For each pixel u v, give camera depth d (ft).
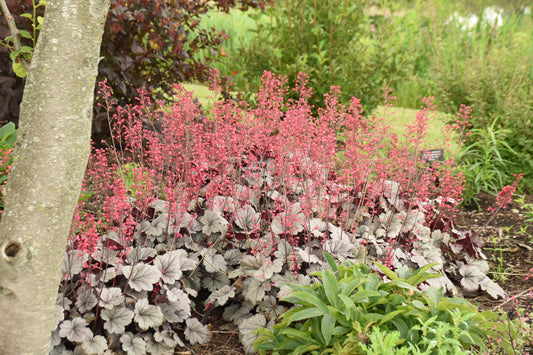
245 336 9.31
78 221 8.96
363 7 22.58
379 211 12.74
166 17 16.56
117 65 16.90
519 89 19.24
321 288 8.31
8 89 15.80
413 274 8.59
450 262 12.25
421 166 12.41
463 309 7.68
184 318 9.48
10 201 5.79
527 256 13.32
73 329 8.23
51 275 5.95
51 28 5.75
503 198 12.05
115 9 15.31
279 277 9.83
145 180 11.87
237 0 19.03
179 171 11.87
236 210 10.93
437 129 22.17
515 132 17.75
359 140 11.64
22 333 5.85
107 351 8.36
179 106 11.75
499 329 8.03
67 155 5.82
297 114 11.64
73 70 5.77
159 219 11.12
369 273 8.81
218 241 11.25
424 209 12.62
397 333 6.61
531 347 8.74
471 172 17.75
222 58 29.99
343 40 21.88
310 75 21.36
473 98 19.66
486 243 14.24
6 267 5.68
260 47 22.62
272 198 12.21
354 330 7.43
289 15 22.15
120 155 16.26
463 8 37.11
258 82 22.35
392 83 23.12
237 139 11.70
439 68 22.70
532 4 36.40
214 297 10.04
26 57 6.95
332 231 11.10
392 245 11.00
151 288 9.12
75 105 5.84
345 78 20.93
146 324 8.70
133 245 10.96
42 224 5.75
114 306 8.93
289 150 10.73
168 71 18.63
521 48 26.02
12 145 11.98
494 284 11.28
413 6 38.22
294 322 9.20
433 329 7.05
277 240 10.75
